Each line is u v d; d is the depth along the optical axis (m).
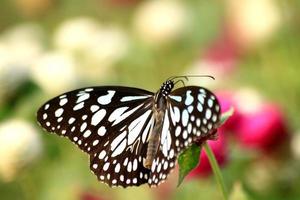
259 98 0.86
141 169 0.65
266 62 0.97
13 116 0.91
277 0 0.97
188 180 0.81
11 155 0.87
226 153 0.78
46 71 0.92
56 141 0.92
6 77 0.91
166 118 0.64
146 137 0.65
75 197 0.91
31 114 0.90
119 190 0.92
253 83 0.96
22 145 0.87
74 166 0.92
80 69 0.97
